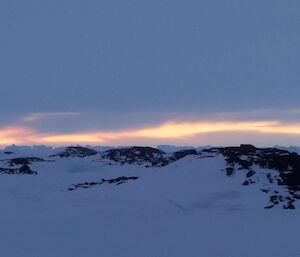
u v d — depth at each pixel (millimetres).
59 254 22453
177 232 28422
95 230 29438
